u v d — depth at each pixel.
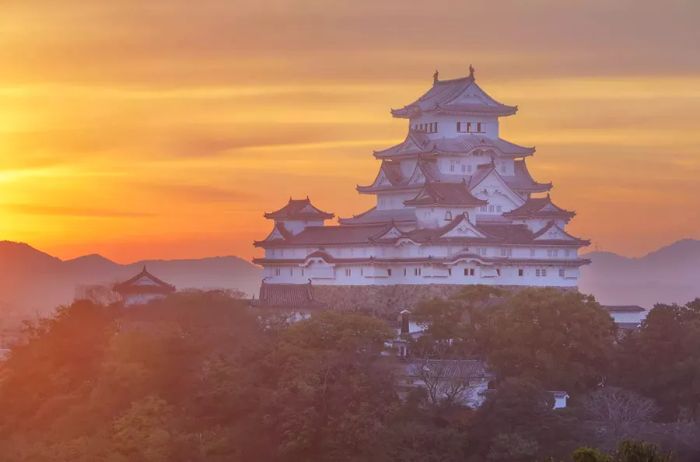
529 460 188.62
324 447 196.62
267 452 199.50
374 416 199.25
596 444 191.00
